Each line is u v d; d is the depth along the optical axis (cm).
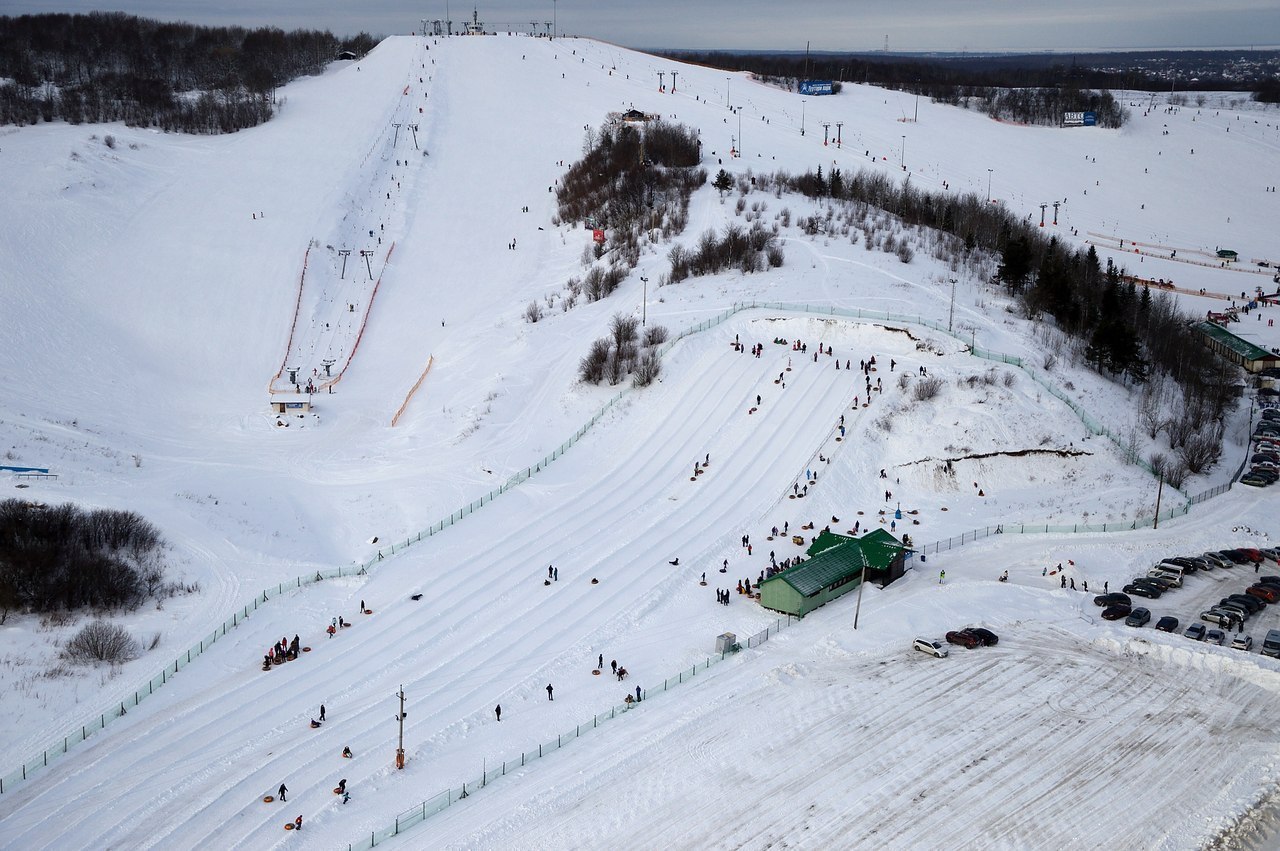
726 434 11050
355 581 8712
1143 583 8406
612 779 6234
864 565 8188
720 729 6706
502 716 6931
